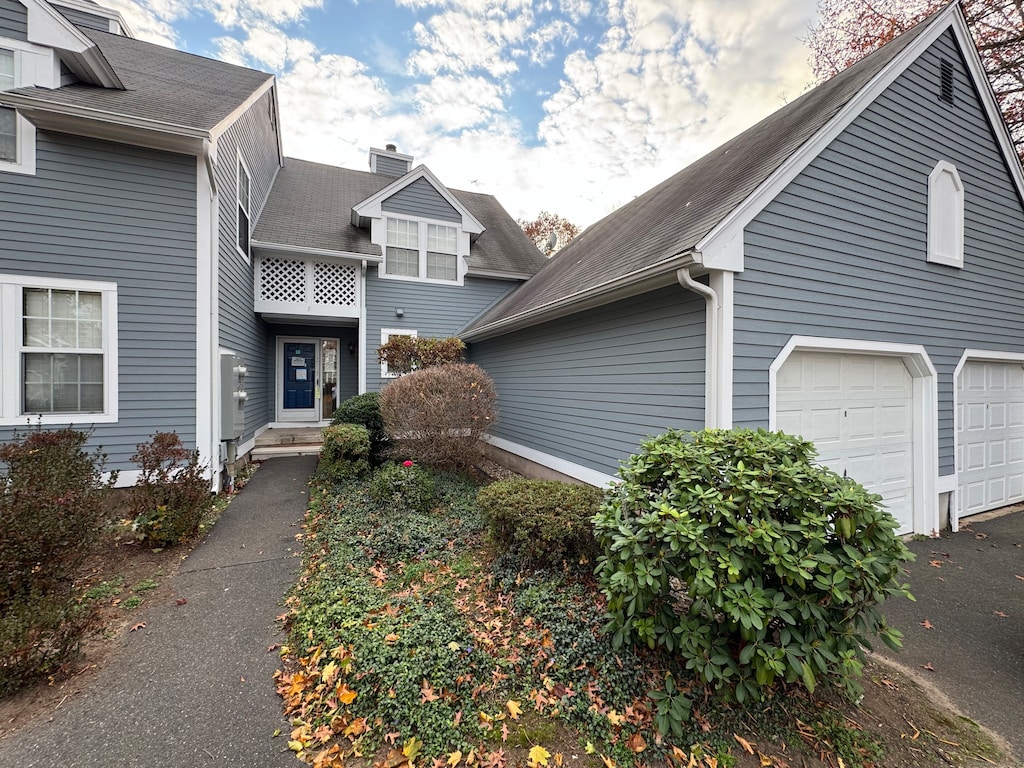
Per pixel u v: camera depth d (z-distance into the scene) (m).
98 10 7.64
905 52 4.87
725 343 3.85
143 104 5.35
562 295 6.07
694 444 2.84
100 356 5.04
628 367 5.09
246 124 7.74
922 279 5.20
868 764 2.05
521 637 2.76
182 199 5.33
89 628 2.57
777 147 4.81
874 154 4.78
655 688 2.35
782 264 4.18
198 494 4.32
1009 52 8.95
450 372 6.75
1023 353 6.27
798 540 2.20
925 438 5.30
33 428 4.70
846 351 4.68
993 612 3.57
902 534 5.24
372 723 2.11
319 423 10.91
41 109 4.52
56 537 2.75
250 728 2.12
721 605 2.08
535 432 7.46
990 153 5.84
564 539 3.47
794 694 2.39
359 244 9.56
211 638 2.82
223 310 6.25
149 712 2.20
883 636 2.20
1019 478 6.53
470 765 1.95
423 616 2.87
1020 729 2.35
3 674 2.22
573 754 2.03
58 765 1.90
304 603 3.14
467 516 4.91
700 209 4.78
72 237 4.89
